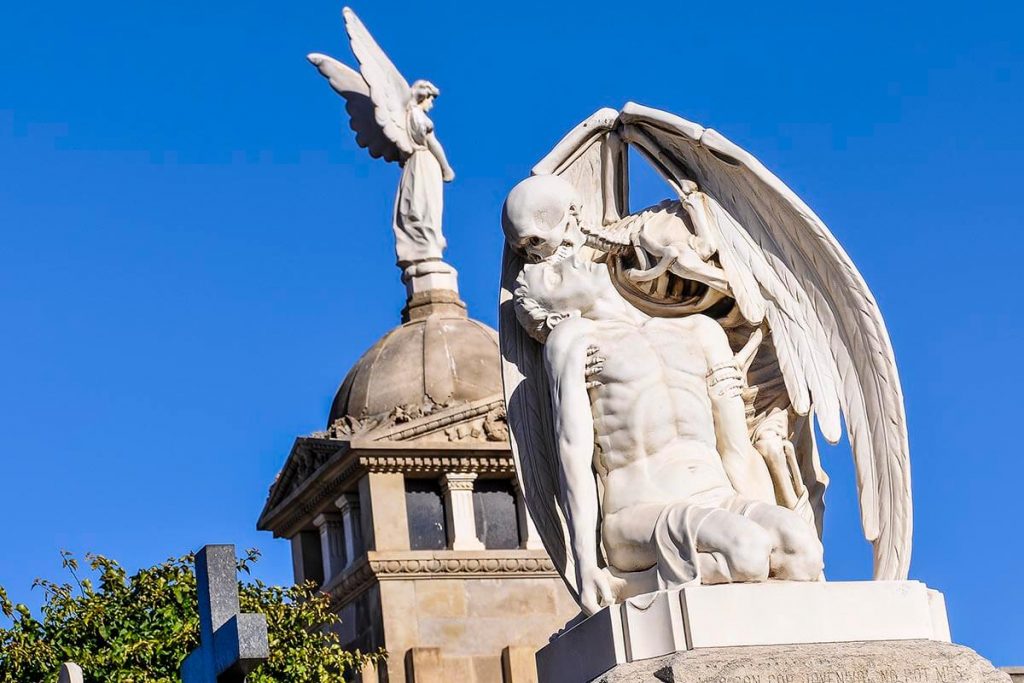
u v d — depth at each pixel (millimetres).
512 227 12758
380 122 25719
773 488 12648
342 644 23234
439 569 22734
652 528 11914
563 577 12508
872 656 11359
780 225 12805
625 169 13320
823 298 12773
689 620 11398
